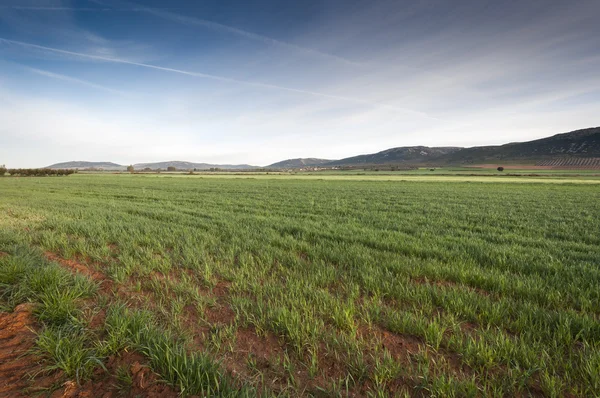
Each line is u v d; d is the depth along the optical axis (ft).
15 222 37.32
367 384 9.87
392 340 12.37
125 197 83.82
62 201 67.26
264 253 24.26
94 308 14.33
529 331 12.28
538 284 17.42
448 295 15.60
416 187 137.49
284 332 12.73
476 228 38.58
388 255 23.70
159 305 14.93
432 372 10.36
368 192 106.52
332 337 12.14
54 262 20.12
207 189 118.83
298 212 54.95
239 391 9.37
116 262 21.59
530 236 34.32
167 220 42.39
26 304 13.91
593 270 19.21
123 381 9.55
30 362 10.19
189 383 9.48
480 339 11.30
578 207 64.18
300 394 9.44
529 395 9.24
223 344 12.06
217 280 19.24
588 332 11.98
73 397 8.89
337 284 18.49
